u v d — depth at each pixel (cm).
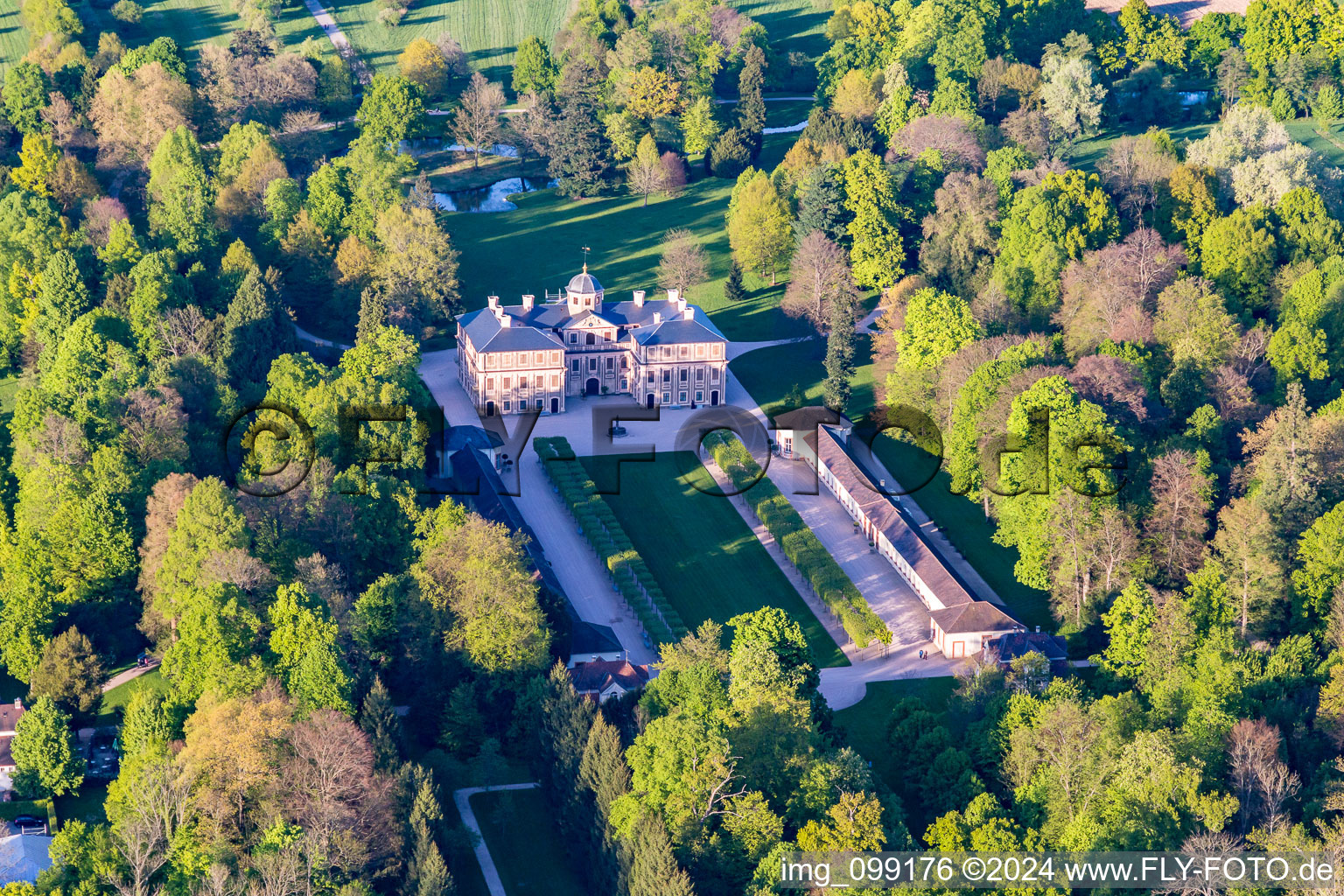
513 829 19475
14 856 18162
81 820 19438
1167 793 17800
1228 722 19075
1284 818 17862
